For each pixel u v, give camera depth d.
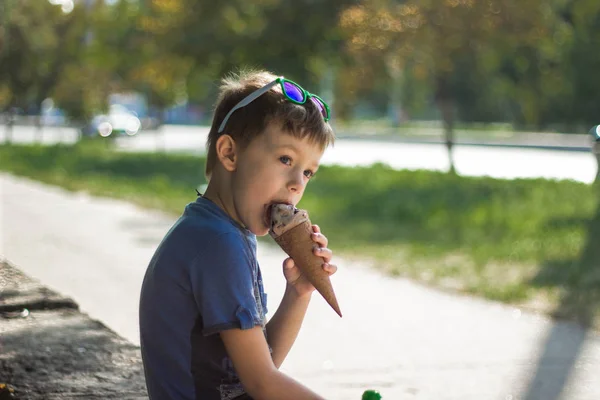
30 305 5.07
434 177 21.94
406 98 63.28
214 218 2.35
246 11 23.72
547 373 5.88
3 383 3.71
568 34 25.12
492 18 20.36
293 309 2.65
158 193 18.48
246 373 2.22
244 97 2.37
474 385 5.57
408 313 7.64
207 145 2.49
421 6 20.50
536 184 19.67
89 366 3.99
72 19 35.38
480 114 60.00
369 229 13.25
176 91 33.16
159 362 2.36
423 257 10.65
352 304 7.97
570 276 9.37
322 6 22.80
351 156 32.91
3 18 13.41
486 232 12.93
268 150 2.31
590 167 26.70
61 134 48.97
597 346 6.64
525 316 7.62
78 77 37.34
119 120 45.66
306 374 5.74
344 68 23.56
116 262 9.64
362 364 6.00
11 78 32.22
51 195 17.48
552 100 42.38
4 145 36.22
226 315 2.21
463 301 8.19
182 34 24.16
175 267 2.30
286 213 2.33
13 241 10.99
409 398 5.26
